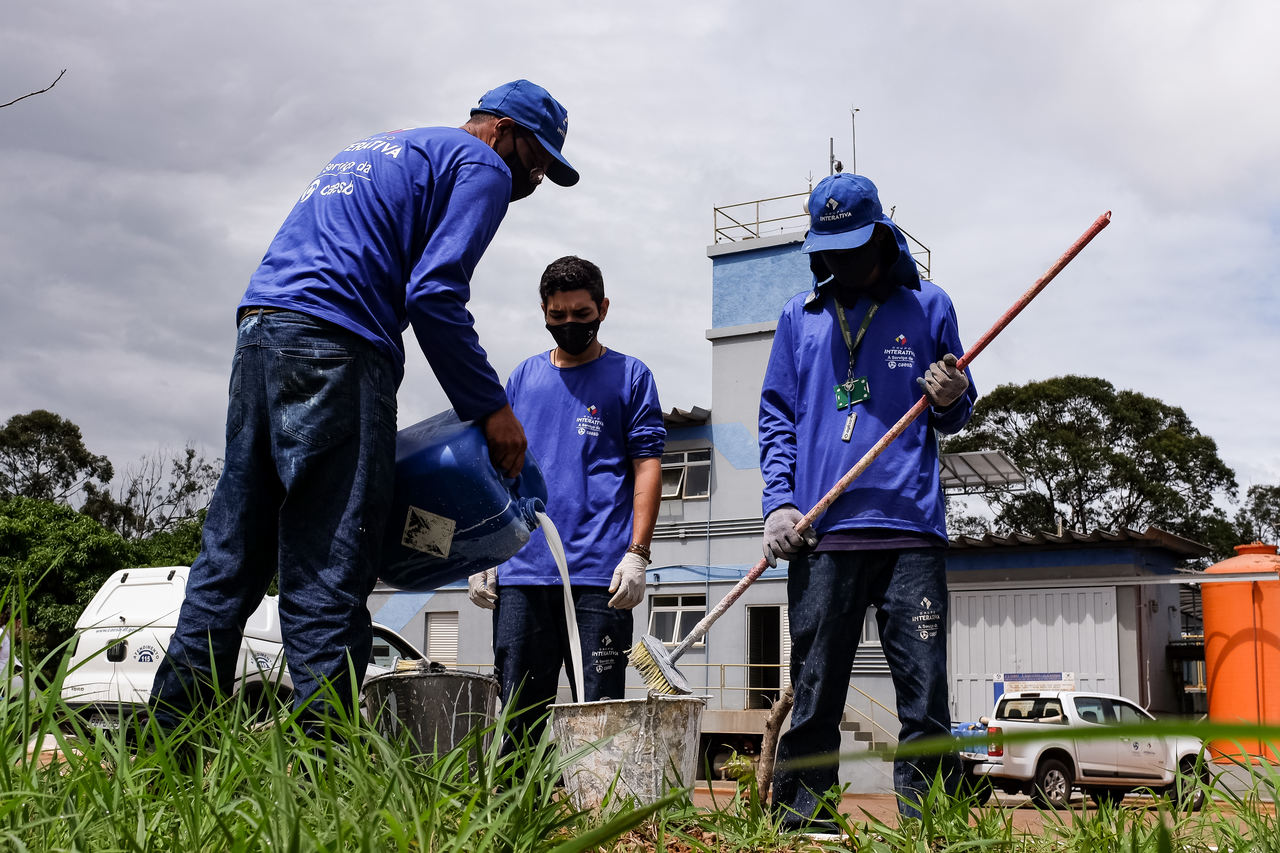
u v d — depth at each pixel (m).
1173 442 37.47
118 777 1.75
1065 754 13.99
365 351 2.64
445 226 2.82
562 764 2.05
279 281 2.65
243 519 2.62
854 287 3.69
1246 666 10.37
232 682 2.57
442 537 2.89
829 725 3.46
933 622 3.39
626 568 4.24
